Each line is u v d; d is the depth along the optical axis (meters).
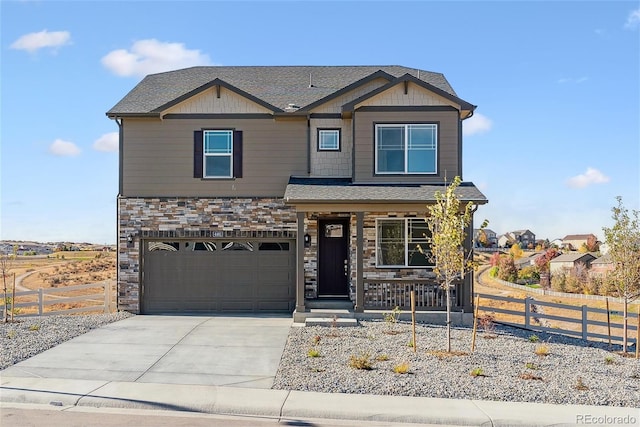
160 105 18.44
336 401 8.73
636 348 13.21
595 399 9.05
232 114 18.11
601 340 15.98
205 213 17.97
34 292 16.91
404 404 8.63
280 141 18.17
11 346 12.13
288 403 8.61
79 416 8.05
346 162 18.23
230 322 15.92
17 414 8.12
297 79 20.97
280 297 17.95
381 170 17.30
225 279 18.00
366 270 17.19
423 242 17.25
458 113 17.27
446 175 17.03
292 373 10.30
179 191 18.02
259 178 18.09
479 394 9.20
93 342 12.93
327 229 18.11
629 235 14.32
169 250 18.06
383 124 17.31
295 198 15.60
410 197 15.80
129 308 17.81
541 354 12.44
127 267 17.91
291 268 17.98
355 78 20.95
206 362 11.13
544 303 16.31
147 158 18.03
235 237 17.95
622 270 14.31
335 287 18.02
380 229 17.31
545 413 8.33
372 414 8.19
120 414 8.20
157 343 12.88
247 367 10.77
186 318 16.75
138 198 17.97
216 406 8.50
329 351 12.12
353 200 15.65
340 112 18.22
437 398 9.02
